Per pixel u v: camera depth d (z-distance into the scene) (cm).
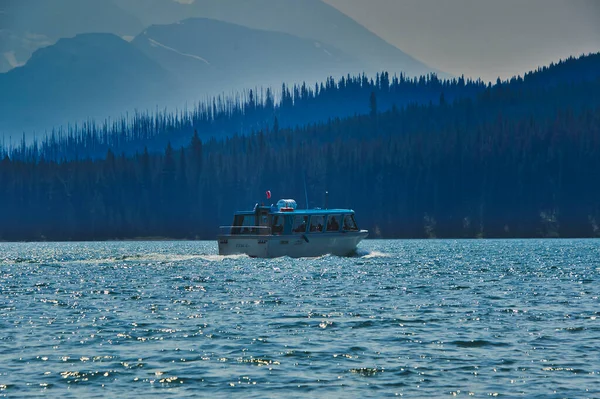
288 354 11988
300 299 18550
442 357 11781
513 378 10594
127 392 10012
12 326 14675
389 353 12056
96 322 15100
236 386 10238
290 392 9975
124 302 18250
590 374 10762
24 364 11412
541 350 12262
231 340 13088
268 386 10231
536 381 10425
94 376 10744
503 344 12725
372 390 10062
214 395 9862
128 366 11269
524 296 19250
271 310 16625
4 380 10556
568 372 10881
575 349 12331
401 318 15412
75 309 17075
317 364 11350
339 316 15700
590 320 15162
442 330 14025
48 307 17475
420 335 13512
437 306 17250
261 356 11850
